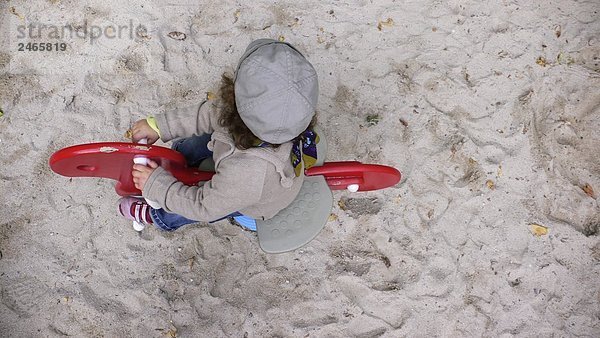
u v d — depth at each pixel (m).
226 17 2.55
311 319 2.13
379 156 2.37
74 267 2.14
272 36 2.53
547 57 2.56
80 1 2.54
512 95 2.48
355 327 2.13
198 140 1.95
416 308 2.16
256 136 1.53
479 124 2.43
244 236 2.23
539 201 2.33
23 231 2.18
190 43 2.49
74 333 2.06
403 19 2.61
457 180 2.35
